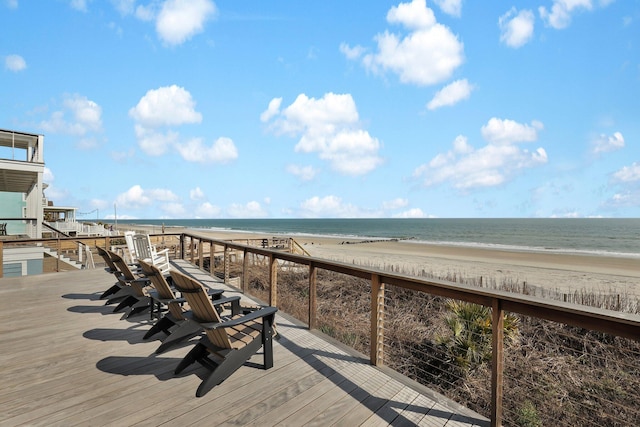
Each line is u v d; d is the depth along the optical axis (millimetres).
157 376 2520
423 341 5734
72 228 19969
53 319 3963
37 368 2648
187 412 2043
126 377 2502
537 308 1720
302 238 45219
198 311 2496
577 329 5488
